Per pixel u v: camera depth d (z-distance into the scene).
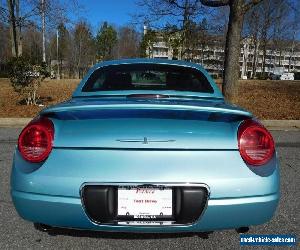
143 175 2.33
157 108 2.62
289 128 8.75
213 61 48.38
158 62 3.88
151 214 2.37
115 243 3.01
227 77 10.02
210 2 10.28
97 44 51.03
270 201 2.43
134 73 3.65
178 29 15.58
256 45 49.03
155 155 2.35
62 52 46.62
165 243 3.03
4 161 5.43
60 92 14.50
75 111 2.62
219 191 2.35
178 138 2.37
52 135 2.43
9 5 18.23
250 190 2.38
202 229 2.41
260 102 12.55
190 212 2.36
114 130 2.40
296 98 13.64
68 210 2.37
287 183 4.62
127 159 2.35
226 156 2.39
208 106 2.70
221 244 3.03
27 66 10.87
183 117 2.51
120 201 2.37
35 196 2.39
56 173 2.38
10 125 8.72
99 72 3.73
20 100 11.91
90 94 3.37
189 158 2.36
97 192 2.35
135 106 2.62
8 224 3.36
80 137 2.40
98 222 2.39
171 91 3.40
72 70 49.03
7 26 21.88
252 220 2.44
